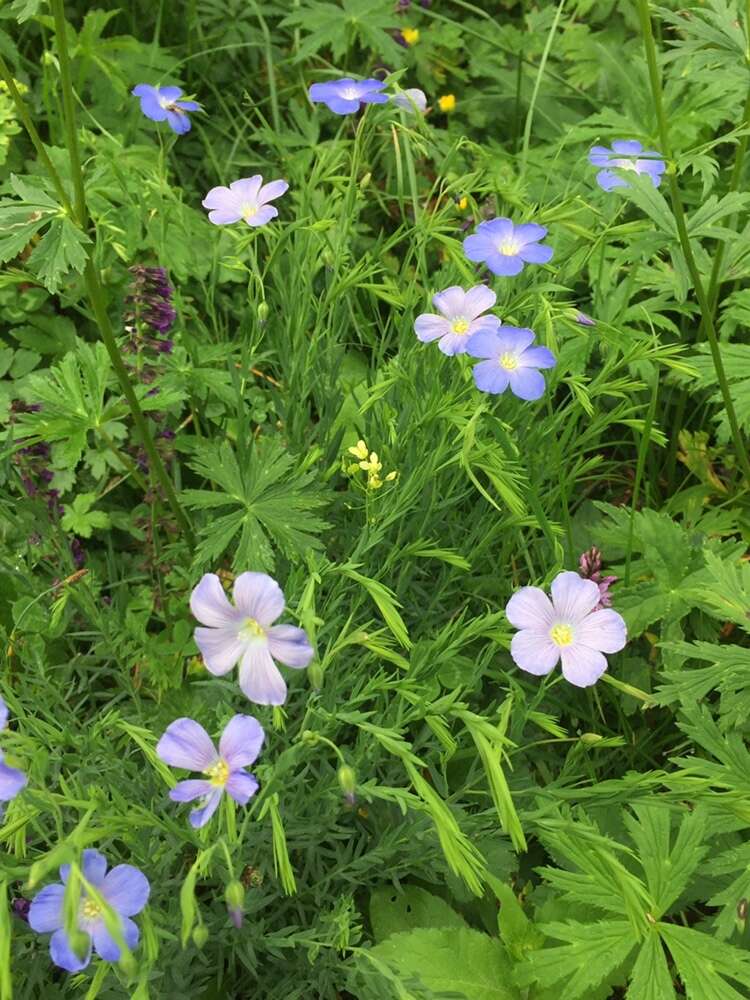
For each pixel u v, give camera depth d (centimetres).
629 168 37
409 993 24
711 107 49
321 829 29
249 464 34
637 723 38
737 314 42
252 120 57
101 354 36
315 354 36
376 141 53
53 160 46
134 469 37
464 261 35
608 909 28
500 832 30
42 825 29
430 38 58
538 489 36
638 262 38
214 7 57
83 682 35
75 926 18
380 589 25
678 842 29
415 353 34
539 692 27
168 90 38
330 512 37
